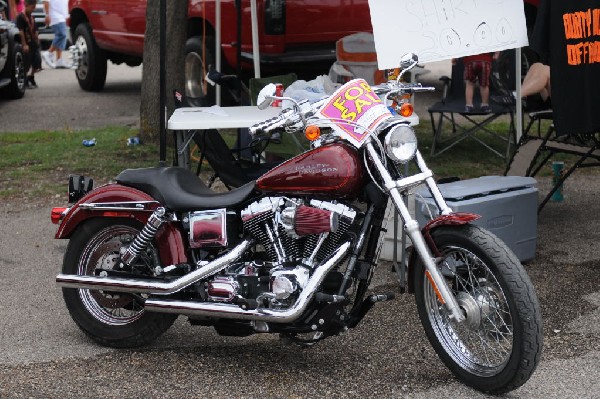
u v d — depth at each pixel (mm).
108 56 15531
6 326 5941
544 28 6758
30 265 7160
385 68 6453
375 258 5105
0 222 8266
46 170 9977
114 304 5531
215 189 9102
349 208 4965
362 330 5824
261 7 11375
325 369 5250
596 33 6789
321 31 11609
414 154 4906
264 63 11500
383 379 5105
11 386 5031
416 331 5785
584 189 9250
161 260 5418
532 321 4559
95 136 11547
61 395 4934
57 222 5867
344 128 4953
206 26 12203
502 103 10172
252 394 4934
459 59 10531
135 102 14609
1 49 14234
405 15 6496
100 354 5492
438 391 4938
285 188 5055
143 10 13586
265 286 5129
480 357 5059
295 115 4938
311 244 5020
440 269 4953
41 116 13508
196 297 5320
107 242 5621
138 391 4988
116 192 5465
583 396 4879
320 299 4875
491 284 4844
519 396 4883
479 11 6754
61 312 6199
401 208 4832
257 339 5738
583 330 5797
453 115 11953
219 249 5348
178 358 5422
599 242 7566
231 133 11602
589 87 6805
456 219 4746
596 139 7766
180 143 6828
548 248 7418
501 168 9977
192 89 12383
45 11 18906
